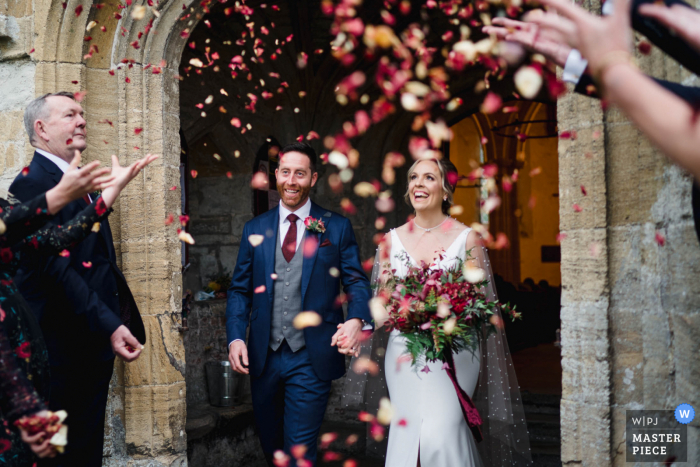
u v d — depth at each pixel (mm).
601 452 2488
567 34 1071
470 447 3016
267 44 6191
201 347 5414
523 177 14164
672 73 2131
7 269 1921
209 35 5832
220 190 6367
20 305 1916
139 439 3197
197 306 5418
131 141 3291
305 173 3113
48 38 3197
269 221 3186
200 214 6371
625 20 997
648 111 920
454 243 3148
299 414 2920
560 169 2672
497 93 6371
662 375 2354
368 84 6359
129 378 3215
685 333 2176
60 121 2564
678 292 2215
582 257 2584
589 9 2508
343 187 6680
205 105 5879
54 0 3180
